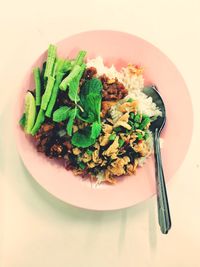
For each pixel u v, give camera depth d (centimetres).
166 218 31
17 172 34
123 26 36
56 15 36
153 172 33
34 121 31
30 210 35
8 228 34
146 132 33
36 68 31
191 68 36
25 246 34
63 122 31
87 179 33
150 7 37
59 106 31
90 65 33
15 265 34
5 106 35
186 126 33
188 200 36
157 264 35
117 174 32
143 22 36
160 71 33
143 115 33
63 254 35
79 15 36
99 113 31
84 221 35
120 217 35
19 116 32
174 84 33
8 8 35
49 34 35
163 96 33
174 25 36
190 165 36
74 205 32
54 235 35
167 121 33
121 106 32
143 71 33
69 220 35
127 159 32
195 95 36
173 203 35
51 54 31
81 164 32
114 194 33
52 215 35
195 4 37
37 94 31
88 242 35
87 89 31
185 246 35
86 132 31
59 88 31
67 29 36
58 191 32
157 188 32
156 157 32
